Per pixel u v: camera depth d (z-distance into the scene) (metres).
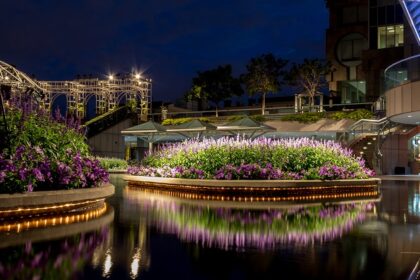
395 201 13.38
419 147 35.91
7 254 5.32
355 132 36.75
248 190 14.16
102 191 9.60
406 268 4.97
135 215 9.13
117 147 43.62
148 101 49.84
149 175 17.61
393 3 51.78
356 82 59.41
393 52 50.81
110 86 48.62
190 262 5.14
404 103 26.81
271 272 4.75
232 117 43.25
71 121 10.77
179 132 31.69
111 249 5.74
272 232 7.17
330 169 15.98
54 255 5.32
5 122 8.52
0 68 19.39
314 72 49.84
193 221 8.30
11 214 7.60
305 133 39.00
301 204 11.96
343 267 4.99
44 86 45.38
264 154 15.88
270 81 51.06
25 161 8.23
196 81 63.84
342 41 59.97
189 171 15.70
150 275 4.57
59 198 8.19
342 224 8.22
